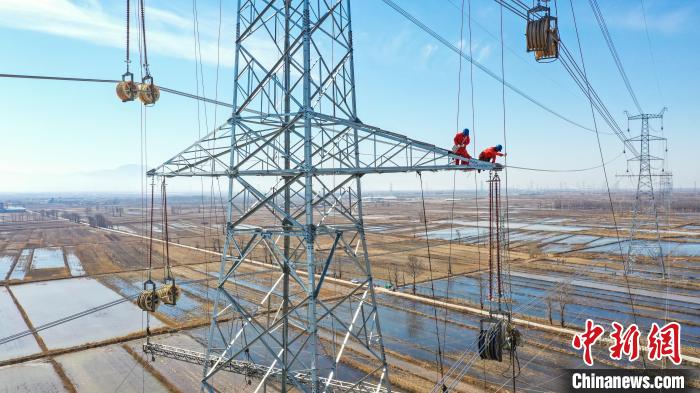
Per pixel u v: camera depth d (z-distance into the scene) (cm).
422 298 5934
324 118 1702
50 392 3488
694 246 9825
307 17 1702
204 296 6256
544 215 19625
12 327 5134
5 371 3878
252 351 4131
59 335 4806
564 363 3769
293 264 1873
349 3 2058
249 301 5912
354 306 5647
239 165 1831
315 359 1550
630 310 5297
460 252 9831
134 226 17050
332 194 1927
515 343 1716
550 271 7631
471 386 3388
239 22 1956
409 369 3738
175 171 2072
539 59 1697
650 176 7331
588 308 5416
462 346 4256
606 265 8000
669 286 6431
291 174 1716
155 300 2462
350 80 2042
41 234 14775
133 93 1750
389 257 9219
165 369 3828
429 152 1659
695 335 4434
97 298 6431
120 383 3609
